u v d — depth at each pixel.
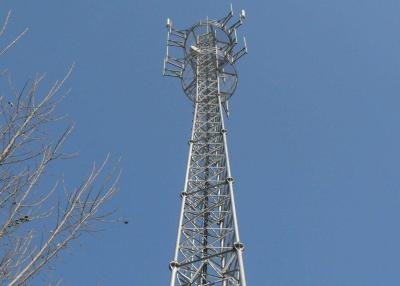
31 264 8.70
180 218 19.08
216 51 31.23
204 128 26.28
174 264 16.92
